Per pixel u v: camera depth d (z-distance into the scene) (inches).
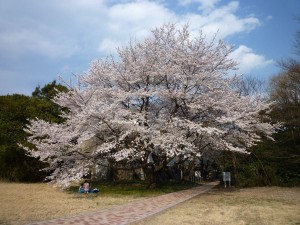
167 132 612.7
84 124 592.4
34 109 908.6
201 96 627.8
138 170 999.0
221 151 821.9
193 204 450.0
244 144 709.9
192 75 629.6
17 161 802.8
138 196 539.8
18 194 523.8
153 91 647.1
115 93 640.4
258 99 732.7
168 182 880.3
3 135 819.4
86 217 331.3
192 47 657.6
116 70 676.7
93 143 716.7
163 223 311.1
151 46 666.2
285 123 777.6
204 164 1341.0
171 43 680.4
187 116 660.7
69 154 630.5
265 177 767.7
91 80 701.3
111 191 618.5
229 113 629.0
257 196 557.6
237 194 593.6
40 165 815.7
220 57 666.2
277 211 388.8
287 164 785.6
